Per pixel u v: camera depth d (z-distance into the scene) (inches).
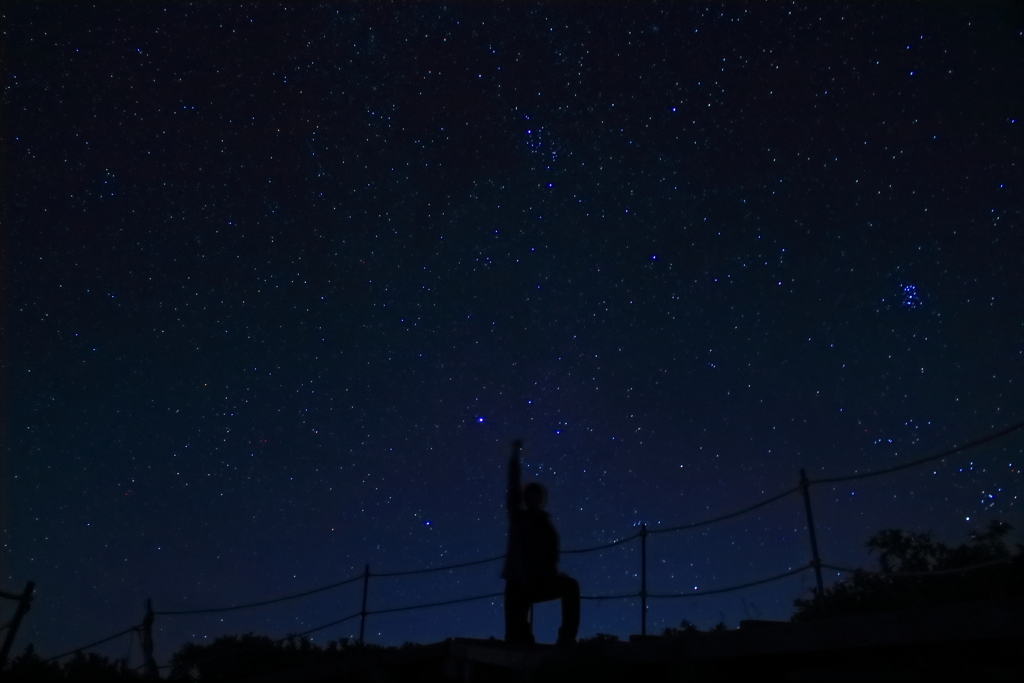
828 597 334.6
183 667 414.9
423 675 373.4
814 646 241.4
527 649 285.9
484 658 309.9
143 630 397.7
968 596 300.5
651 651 268.1
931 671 216.4
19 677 318.7
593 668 263.9
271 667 424.5
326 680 394.0
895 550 338.0
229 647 438.9
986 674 201.9
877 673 215.2
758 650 249.3
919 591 313.6
